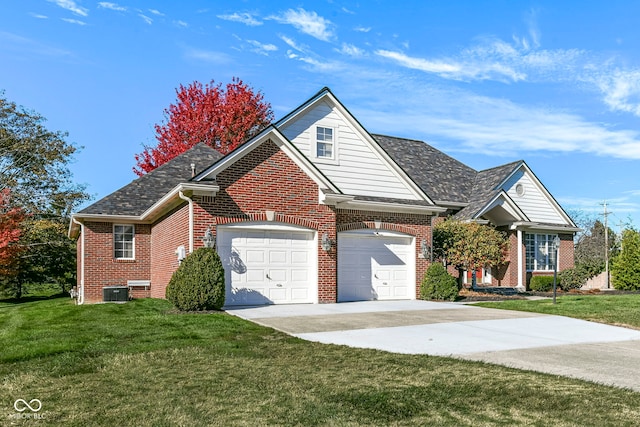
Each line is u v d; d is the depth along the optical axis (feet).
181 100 128.26
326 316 49.14
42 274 114.93
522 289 89.76
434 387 24.91
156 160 123.13
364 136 70.23
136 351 33.17
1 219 87.56
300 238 60.90
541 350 34.42
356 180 69.10
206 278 51.01
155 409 21.94
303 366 29.22
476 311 54.24
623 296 72.28
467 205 90.99
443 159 103.19
